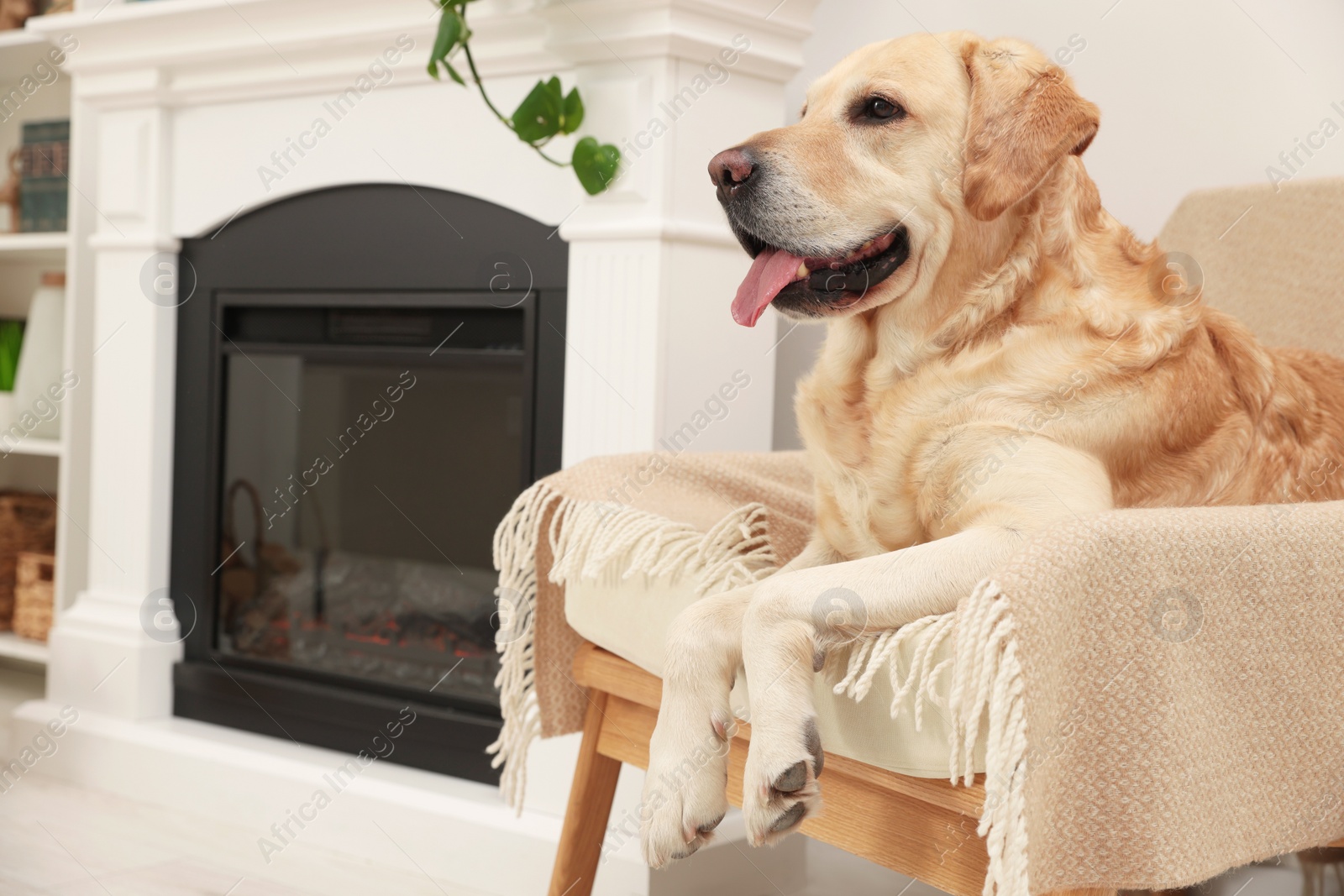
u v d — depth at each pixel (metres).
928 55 1.16
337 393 2.12
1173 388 1.09
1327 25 1.67
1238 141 1.73
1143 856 0.80
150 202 2.23
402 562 2.07
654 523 1.20
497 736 1.83
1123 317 1.10
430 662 2.00
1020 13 1.86
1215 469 1.11
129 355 2.27
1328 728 0.90
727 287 1.81
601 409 1.76
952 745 0.82
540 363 1.85
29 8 2.74
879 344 1.17
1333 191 1.50
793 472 1.51
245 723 2.13
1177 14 1.76
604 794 1.32
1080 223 1.14
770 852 1.61
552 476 1.34
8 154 2.97
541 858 1.63
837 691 0.91
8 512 2.73
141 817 1.94
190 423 2.27
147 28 2.10
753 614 0.95
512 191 1.86
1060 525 0.83
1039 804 0.78
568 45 1.73
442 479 2.02
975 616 0.79
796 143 1.16
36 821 1.88
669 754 0.96
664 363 1.72
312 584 2.16
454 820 1.71
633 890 1.51
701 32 1.70
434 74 1.72
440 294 1.96
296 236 2.12
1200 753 0.82
